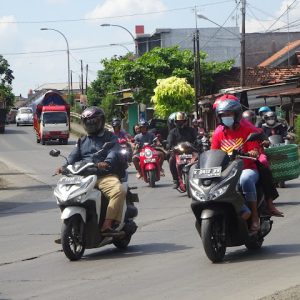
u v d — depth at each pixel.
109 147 11.00
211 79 55.78
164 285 8.52
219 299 7.60
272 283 8.26
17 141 61.16
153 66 55.84
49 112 56.56
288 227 12.74
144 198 19.59
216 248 9.69
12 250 12.15
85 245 10.84
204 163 9.60
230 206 9.52
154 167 22.61
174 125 20.33
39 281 9.27
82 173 10.78
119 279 9.08
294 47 59.75
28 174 32.31
